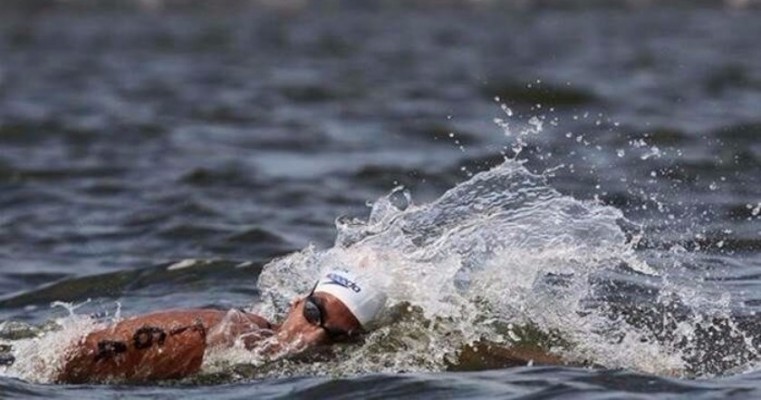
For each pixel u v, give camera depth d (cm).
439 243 3241
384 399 2662
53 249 4734
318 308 2966
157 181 6347
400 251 3130
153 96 11856
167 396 2727
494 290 3189
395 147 7688
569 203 3441
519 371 2827
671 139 7662
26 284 4138
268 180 6353
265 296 3400
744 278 3775
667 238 4422
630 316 3297
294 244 4719
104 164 6944
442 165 6750
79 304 3809
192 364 2875
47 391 2781
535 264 3250
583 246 3306
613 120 8894
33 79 14262
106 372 2875
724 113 9362
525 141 7619
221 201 5747
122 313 3666
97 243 4838
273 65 16700
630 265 3369
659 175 6134
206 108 10481
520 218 3375
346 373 2852
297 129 8844
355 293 2994
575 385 2706
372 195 5956
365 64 16762
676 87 12125
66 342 2931
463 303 3111
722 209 5134
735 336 3177
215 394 2731
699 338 3162
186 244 4778
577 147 7306
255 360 2909
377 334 3005
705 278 3756
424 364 2916
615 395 2644
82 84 13500
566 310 3189
